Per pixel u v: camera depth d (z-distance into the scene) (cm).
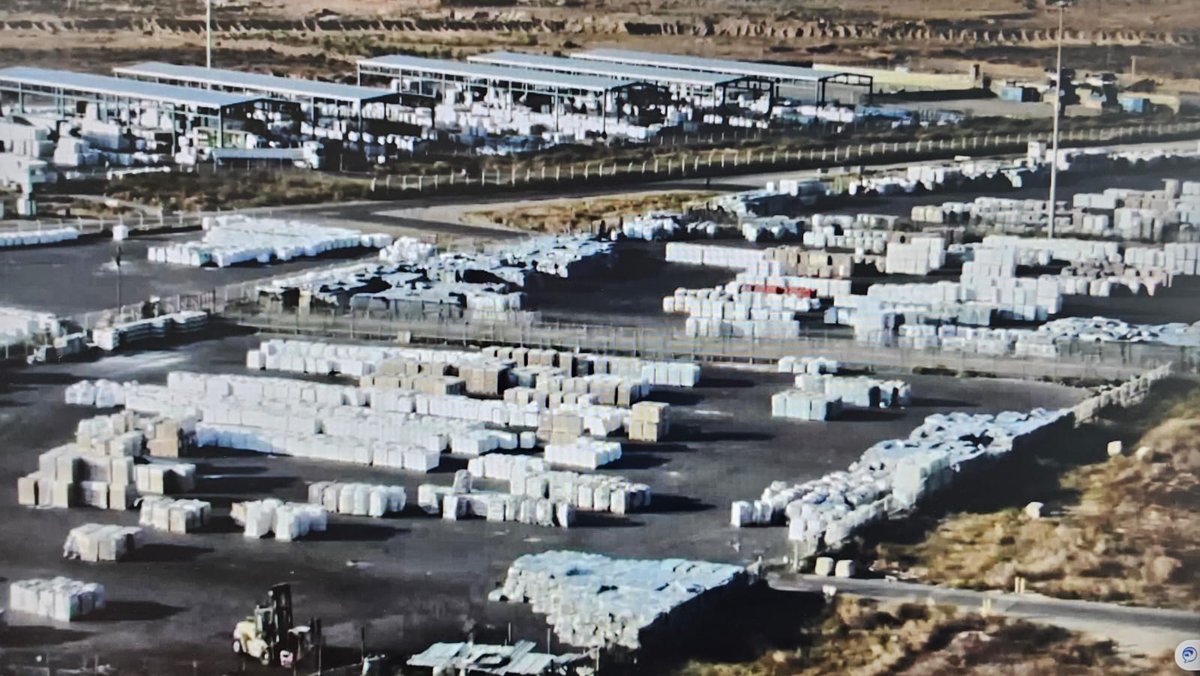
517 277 11762
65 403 9231
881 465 8325
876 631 6669
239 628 6450
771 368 10094
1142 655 6525
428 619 6700
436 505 7794
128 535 7306
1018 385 9788
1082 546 7481
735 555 7344
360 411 8950
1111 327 10712
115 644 6494
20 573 7088
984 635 6656
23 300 11156
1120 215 13750
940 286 11456
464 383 9444
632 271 12362
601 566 7050
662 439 8794
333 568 7181
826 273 12175
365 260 12538
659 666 6347
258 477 8188
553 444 8556
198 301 11175
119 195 14238
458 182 15012
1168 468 8369
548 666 6200
